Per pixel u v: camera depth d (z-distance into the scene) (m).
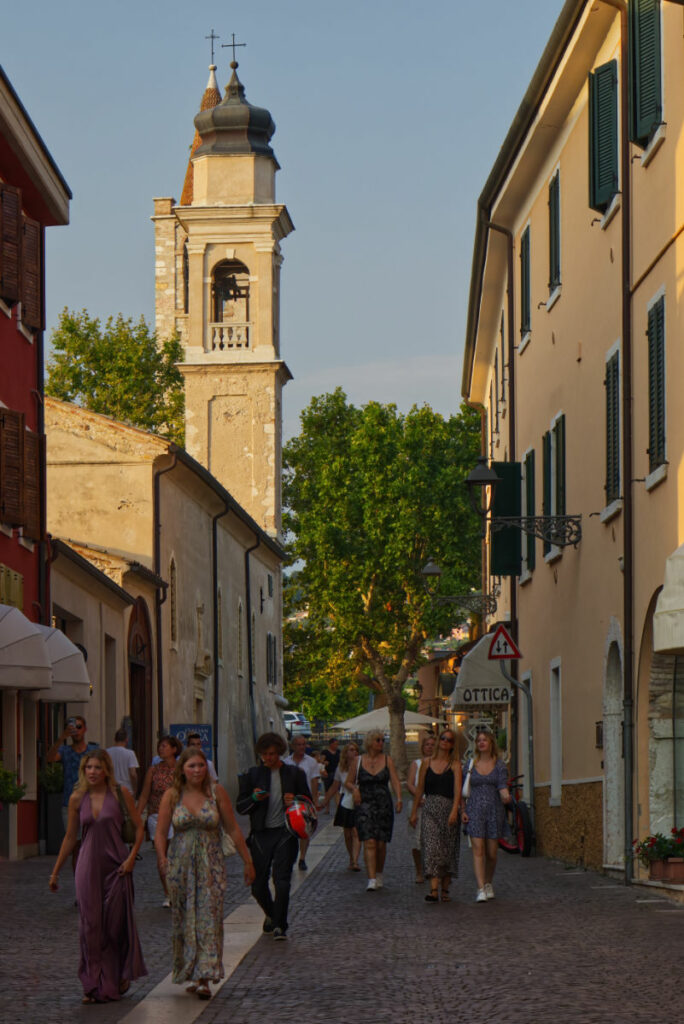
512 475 30.86
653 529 19.41
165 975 12.91
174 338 79.81
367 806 20.89
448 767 18.94
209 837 11.92
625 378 20.89
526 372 30.94
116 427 43.38
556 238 27.02
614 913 16.55
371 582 84.00
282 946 14.53
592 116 22.77
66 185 31.47
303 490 88.25
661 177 19.11
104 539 43.25
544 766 28.89
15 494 28.09
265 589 68.25
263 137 69.62
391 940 14.64
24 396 30.06
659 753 20.00
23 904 18.56
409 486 81.69
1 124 27.25
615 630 21.73
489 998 10.90
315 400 92.00
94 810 11.82
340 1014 10.48
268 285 68.12
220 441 68.19
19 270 28.53
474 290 38.84
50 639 29.06
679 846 19.22
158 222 97.75
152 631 42.81
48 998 11.57
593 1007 10.39
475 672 33.09
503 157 29.41
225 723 56.34
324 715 126.81
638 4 19.97
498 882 21.62
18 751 28.45
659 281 19.17
